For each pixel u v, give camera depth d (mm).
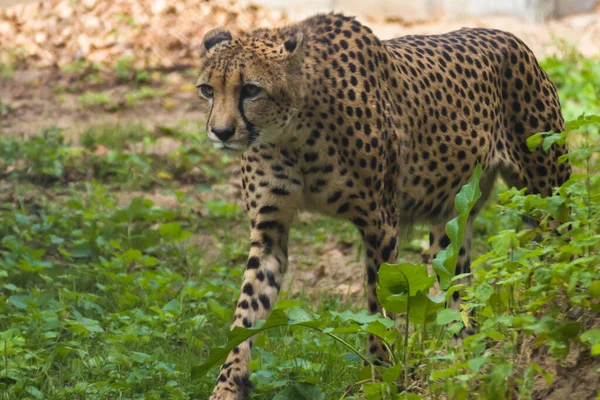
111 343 10117
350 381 9078
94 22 25547
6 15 26641
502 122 11039
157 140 18562
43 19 26156
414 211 10414
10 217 14203
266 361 9312
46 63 24406
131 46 24719
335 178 9453
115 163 16969
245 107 9047
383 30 25844
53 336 10203
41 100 21484
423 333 8422
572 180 8133
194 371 8148
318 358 9688
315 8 27719
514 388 7480
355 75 9570
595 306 7281
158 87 22531
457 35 11148
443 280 7957
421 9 27438
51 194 15875
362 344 10008
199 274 12797
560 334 7035
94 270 12258
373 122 9539
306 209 9844
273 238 9617
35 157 16828
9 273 12164
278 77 9031
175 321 10812
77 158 17266
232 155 9219
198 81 9320
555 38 24234
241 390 8922
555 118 11164
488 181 11234
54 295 11398
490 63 10906
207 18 25828
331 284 12938
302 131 9281
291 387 8516
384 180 9680
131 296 11344
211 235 14633
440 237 10883
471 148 10570
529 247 8438
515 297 8000
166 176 16734
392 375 7645
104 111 20797
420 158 10219
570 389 7469
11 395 9031
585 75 21516
